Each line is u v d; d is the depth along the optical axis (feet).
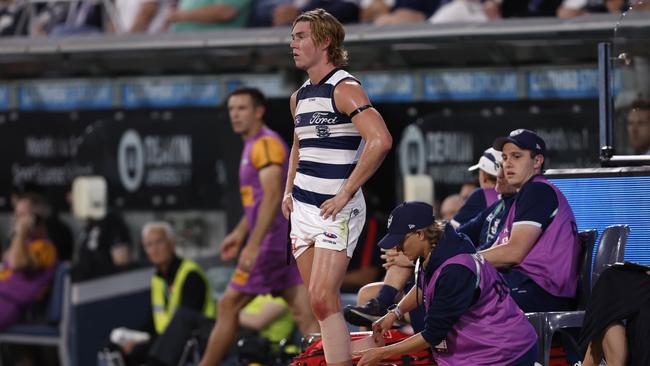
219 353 90.74
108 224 118.42
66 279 118.32
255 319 98.48
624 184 72.79
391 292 71.46
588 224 73.92
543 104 107.86
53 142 132.77
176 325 98.37
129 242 118.83
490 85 110.01
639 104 78.43
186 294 104.42
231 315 90.43
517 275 69.72
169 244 105.91
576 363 67.46
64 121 131.85
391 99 113.91
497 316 62.49
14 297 122.21
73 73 130.11
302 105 62.23
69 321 116.98
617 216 73.05
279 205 89.25
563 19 93.76
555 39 93.76
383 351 62.28
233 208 111.55
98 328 115.14
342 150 61.67
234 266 119.14
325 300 61.46
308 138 62.23
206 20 113.39
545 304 69.10
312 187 62.18
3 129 135.03
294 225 63.10
